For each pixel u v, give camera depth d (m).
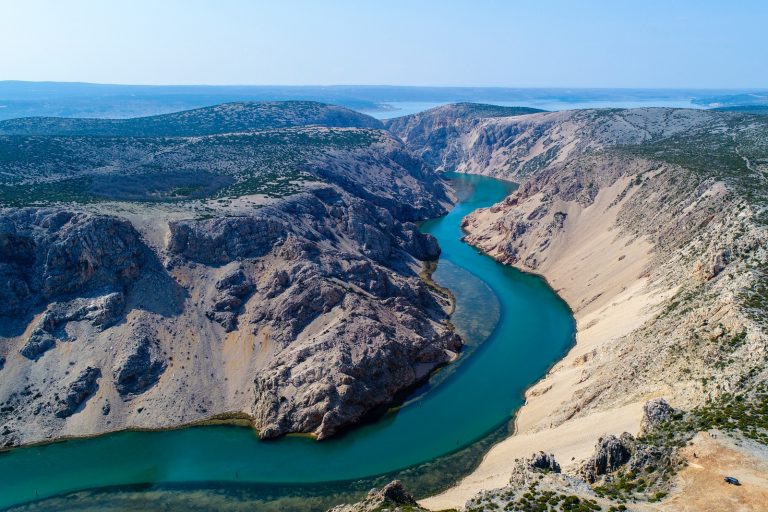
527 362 111.00
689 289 93.75
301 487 78.19
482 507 46.78
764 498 41.41
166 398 96.31
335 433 89.38
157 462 84.56
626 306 114.19
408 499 56.78
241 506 74.88
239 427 92.19
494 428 90.00
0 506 77.06
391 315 115.69
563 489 47.94
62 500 77.69
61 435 90.69
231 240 121.94
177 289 113.88
